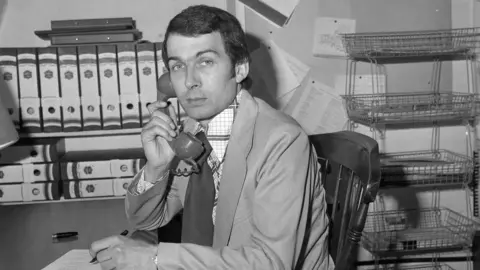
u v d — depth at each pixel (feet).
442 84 8.63
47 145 7.06
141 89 7.16
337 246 3.84
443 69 8.60
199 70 3.19
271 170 3.11
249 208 3.27
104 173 7.11
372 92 8.51
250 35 8.36
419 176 7.95
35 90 7.06
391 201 8.69
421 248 8.10
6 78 7.00
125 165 7.13
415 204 8.71
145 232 3.91
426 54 8.11
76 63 7.09
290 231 2.96
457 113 8.24
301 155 3.17
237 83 3.42
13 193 7.02
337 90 8.46
